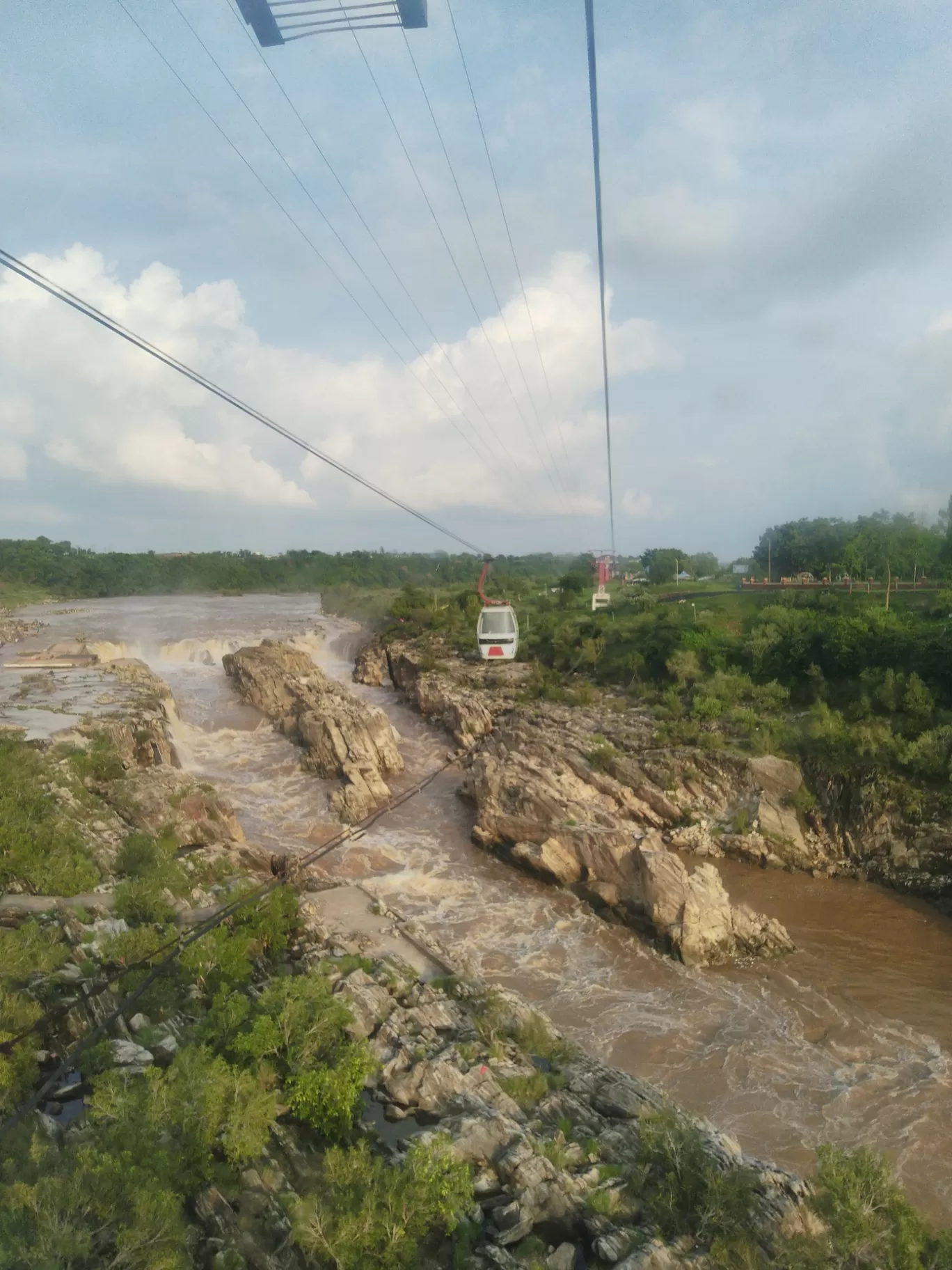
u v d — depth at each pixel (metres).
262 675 106.69
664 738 78.12
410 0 14.35
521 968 49.56
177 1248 20.69
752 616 111.50
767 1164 30.28
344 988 38.12
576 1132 31.48
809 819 67.81
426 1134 29.02
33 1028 28.73
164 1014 32.97
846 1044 42.12
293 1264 23.05
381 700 120.56
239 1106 26.89
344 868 63.25
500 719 95.75
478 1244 25.09
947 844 59.81
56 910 39.47
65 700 85.31
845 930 54.91
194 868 50.41
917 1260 23.98
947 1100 37.44
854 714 73.81
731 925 51.97
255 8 14.16
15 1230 18.78
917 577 133.25
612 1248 25.08
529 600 167.12
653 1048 41.47
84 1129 24.91
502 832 66.38
